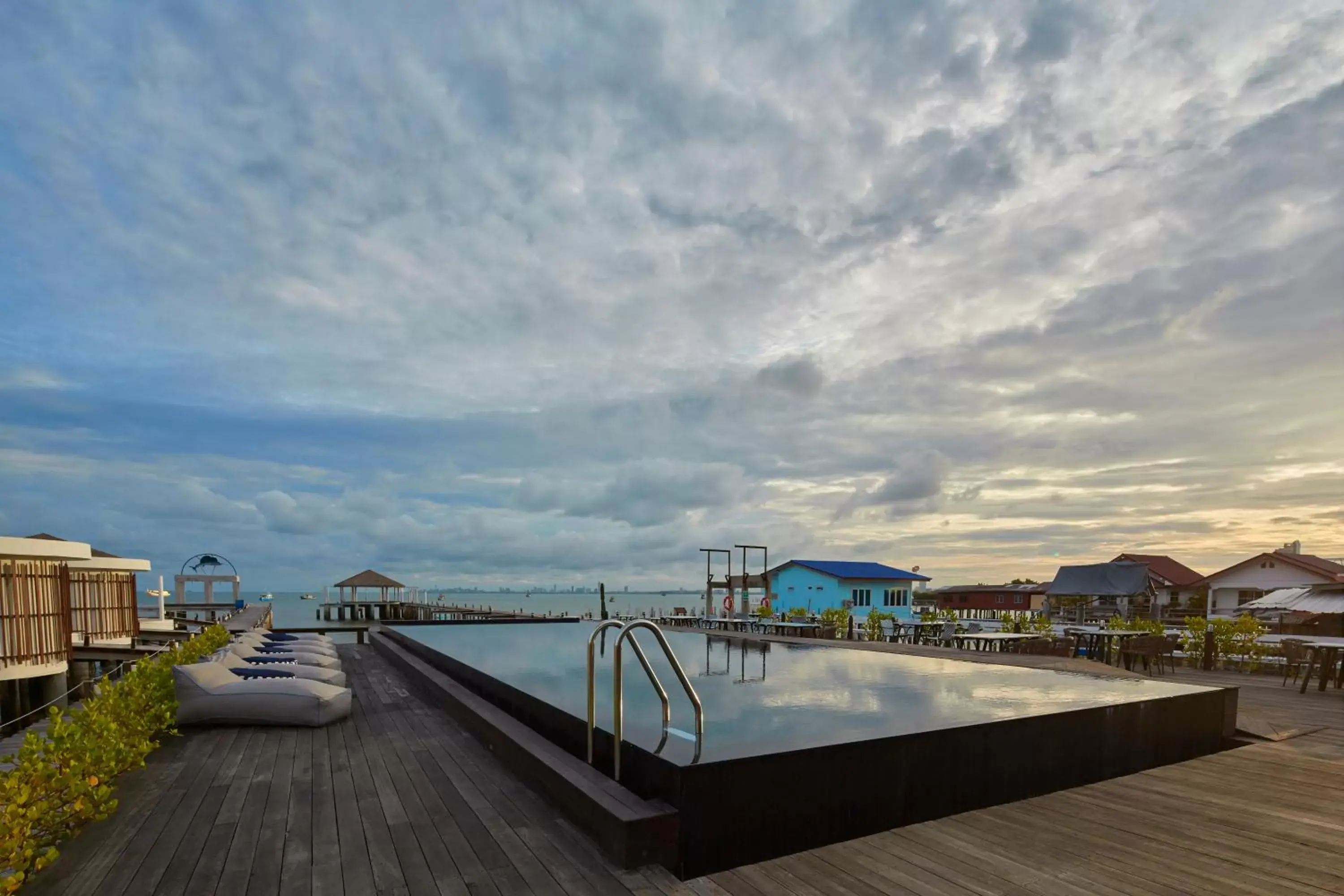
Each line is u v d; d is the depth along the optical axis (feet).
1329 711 21.95
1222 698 17.06
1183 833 10.84
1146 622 51.70
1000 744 12.68
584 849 9.81
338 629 44.70
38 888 8.57
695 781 9.50
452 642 33.63
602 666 22.84
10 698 25.16
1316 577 92.58
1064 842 10.45
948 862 9.65
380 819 11.05
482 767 14.12
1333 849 10.13
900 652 29.55
